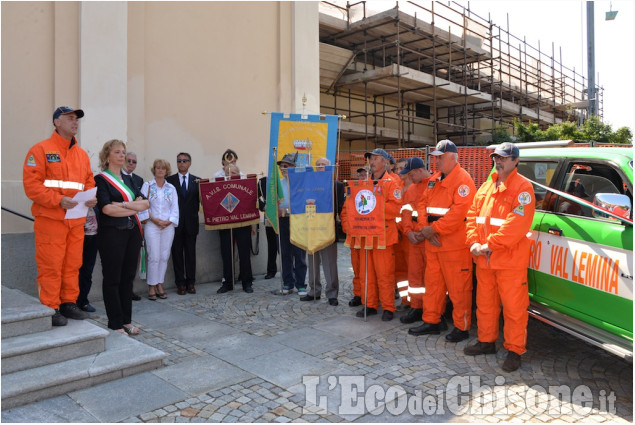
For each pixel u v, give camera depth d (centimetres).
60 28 634
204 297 690
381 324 557
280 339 505
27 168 410
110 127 664
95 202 446
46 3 627
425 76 1644
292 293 713
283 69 876
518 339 419
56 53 632
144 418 334
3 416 331
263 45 855
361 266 591
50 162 416
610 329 377
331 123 733
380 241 548
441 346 482
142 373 412
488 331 453
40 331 414
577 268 404
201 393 375
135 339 497
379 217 550
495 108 2073
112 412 342
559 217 434
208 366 430
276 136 709
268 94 863
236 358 450
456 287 488
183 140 759
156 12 727
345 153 1530
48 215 420
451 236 482
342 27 1577
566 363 441
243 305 645
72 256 448
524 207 404
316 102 914
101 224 475
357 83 1645
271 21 866
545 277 439
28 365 381
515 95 2312
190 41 765
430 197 506
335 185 651
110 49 664
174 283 746
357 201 566
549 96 2595
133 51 698
